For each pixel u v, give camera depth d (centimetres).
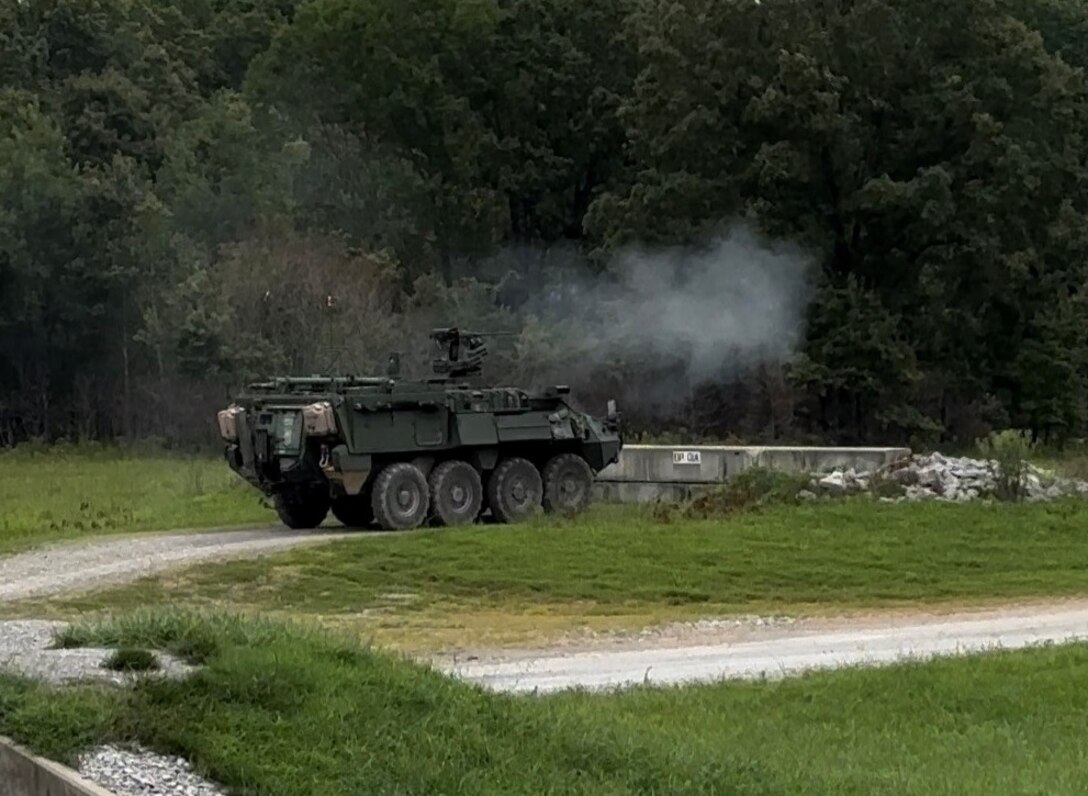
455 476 3991
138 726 1326
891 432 7712
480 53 9988
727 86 7888
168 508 4803
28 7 10719
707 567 3303
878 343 7444
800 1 7800
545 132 10000
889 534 3684
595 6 10031
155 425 8362
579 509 4212
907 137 7844
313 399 3828
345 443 3812
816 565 3347
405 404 3909
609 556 3384
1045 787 1568
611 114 9769
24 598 2934
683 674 2233
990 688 2086
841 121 7612
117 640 1678
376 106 9844
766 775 1445
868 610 2958
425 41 9906
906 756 1716
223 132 9150
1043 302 7988
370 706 1394
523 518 4088
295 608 2906
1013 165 7612
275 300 7594
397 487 3894
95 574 3216
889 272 7938
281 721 1341
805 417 7812
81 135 9556
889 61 7812
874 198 7588
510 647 2522
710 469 4741
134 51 10700
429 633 2655
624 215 8131
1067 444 7975
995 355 8106
